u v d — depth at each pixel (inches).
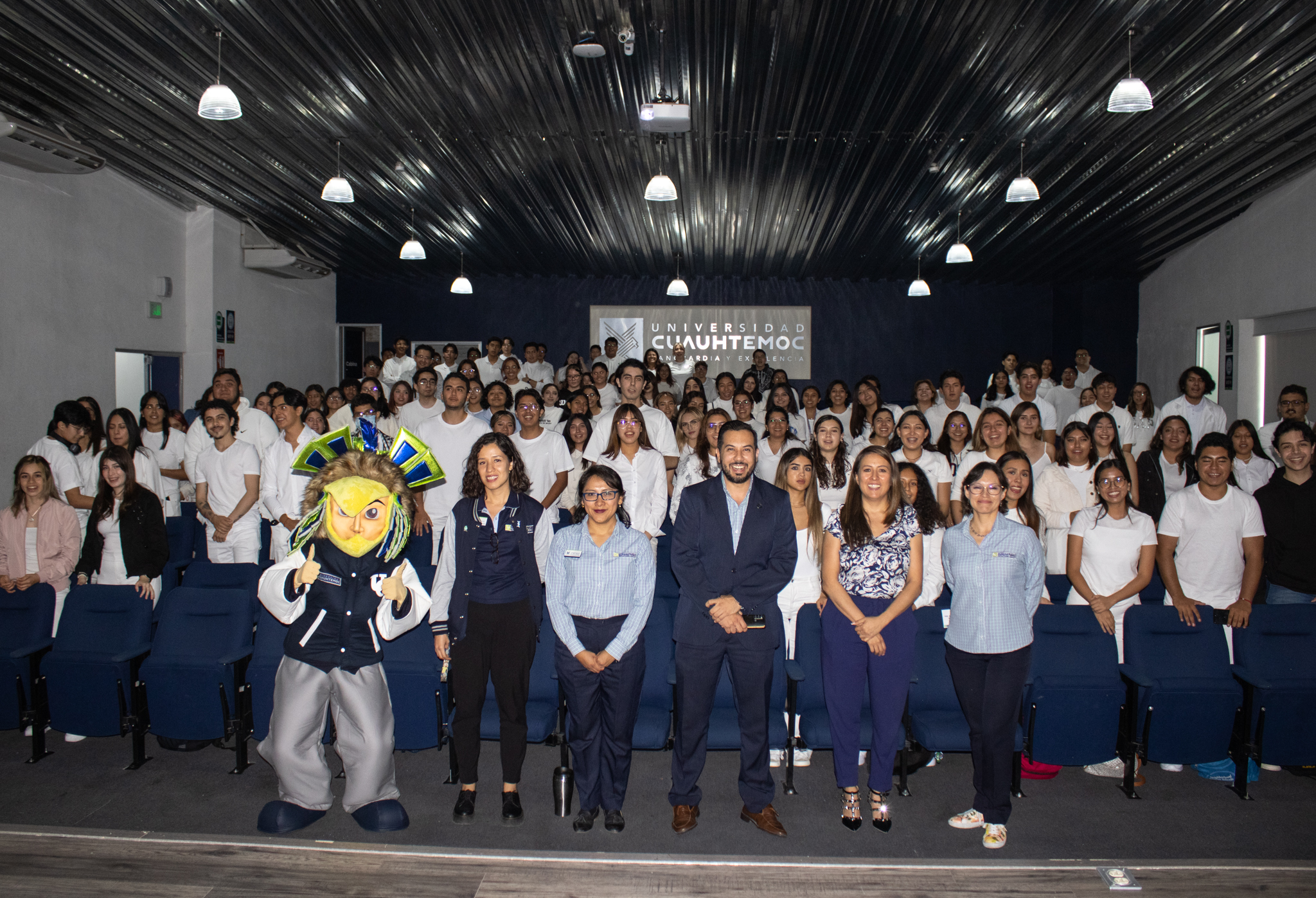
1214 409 305.4
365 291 608.1
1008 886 122.6
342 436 155.6
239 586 190.1
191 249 420.5
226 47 233.3
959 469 213.2
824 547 150.2
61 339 325.7
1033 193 297.7
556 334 610.5
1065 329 581.3
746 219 433.7
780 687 160.9
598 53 232.2
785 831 145.8
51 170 296.0
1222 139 295.3
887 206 402.0
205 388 423.5
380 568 145.5
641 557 145.5
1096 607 170.1
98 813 150.6
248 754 175.5
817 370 609.9
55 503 192.1
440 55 244.7
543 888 121.3
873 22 224.2
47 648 174.6
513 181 366.9
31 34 225.0
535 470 213.2
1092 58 240.4
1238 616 169.5
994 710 142.6
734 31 231.3
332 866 126.3
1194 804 158.6
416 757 176.1
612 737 145.1
